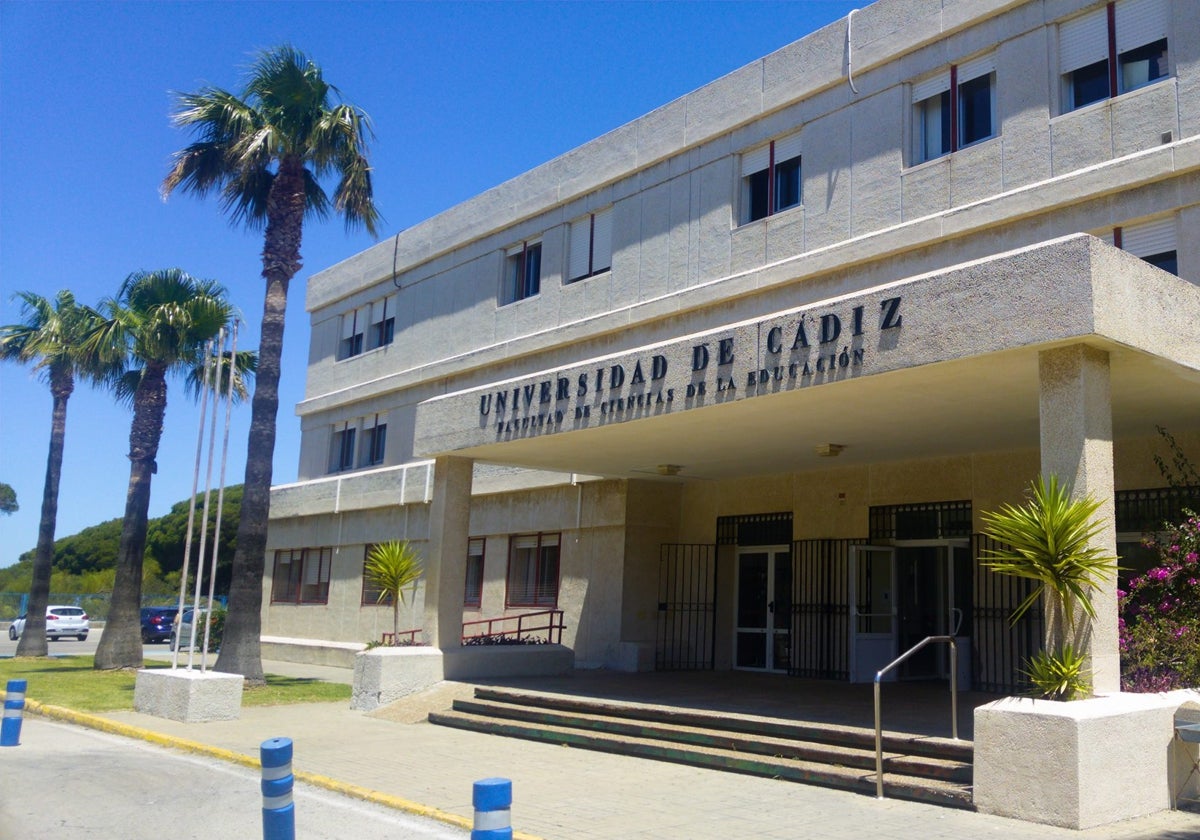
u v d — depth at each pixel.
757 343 11.84
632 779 10.34
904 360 10.23
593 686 16.09
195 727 14.19
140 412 23.97
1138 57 13.97
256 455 19.78
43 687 18.70
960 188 15.61
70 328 28.08
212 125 20.88
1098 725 8.09
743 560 19.77
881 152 16.80
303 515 30.86
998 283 9.52
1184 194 13.04
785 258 18.06
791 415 12.78
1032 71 14.95
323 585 29.75
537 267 24.39
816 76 17.92
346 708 16.59
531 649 18.05
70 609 42.94
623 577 20.02
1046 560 8.77
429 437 17.25
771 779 10.23
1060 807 7.96
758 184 19.12
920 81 16.61
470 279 26.14
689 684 16.55
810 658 17.83
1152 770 8.47
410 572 17.97
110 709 15.78
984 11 15.54
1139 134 13.62
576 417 14.27
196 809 9.15
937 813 8.54
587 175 22.59
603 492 20.88
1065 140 14.41
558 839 7.84
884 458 16.55
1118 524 13.69
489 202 25.66
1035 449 15.02
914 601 16.97
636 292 21.00
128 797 9.62
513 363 24.12
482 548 24.53
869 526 17.27
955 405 11.95
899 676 16.98
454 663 16.94
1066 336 8.93
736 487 19.72
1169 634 9.91
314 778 10.47
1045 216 14.42
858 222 16.97
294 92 20.14
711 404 12.29
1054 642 8.95
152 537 66.44
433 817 8.80
